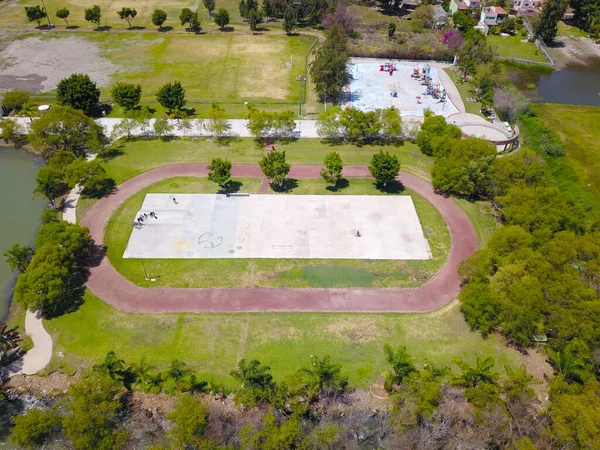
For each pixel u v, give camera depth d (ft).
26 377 157.07
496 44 424.46
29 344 165.48
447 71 364.79
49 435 144.05
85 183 222.07
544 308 158.51
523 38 438.40
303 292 185.47
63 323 171.94
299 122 291.79
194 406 135.74
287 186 238.27
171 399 153.28
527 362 165.48
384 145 273.33
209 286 186.29
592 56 414.00
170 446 140.67
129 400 152.87
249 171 248.11
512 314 159.33
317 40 403.95
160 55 367.04
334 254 201.87
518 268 169.27
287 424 132.36
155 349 164.04
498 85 331.57
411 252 204.54
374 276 193.06
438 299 185.06
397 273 194.70
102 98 307.17
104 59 357.41
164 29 412.57
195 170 247.91
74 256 188.75
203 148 265.34
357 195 234.38
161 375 156.66
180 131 279.08
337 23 403.95
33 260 172.86
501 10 452.35
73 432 129.29
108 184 236.63
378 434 147.74
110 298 180.65
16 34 390.42
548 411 146.00
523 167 222.28
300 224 215.92
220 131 268.00
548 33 418.31
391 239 210.38
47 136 246.68
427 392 140.97
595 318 152.46
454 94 333.83
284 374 157.79
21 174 249.55
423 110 312.29
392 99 323.57
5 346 162.91
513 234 183.73
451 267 198.29
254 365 144.66
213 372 158.30
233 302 180.55
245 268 194.18
